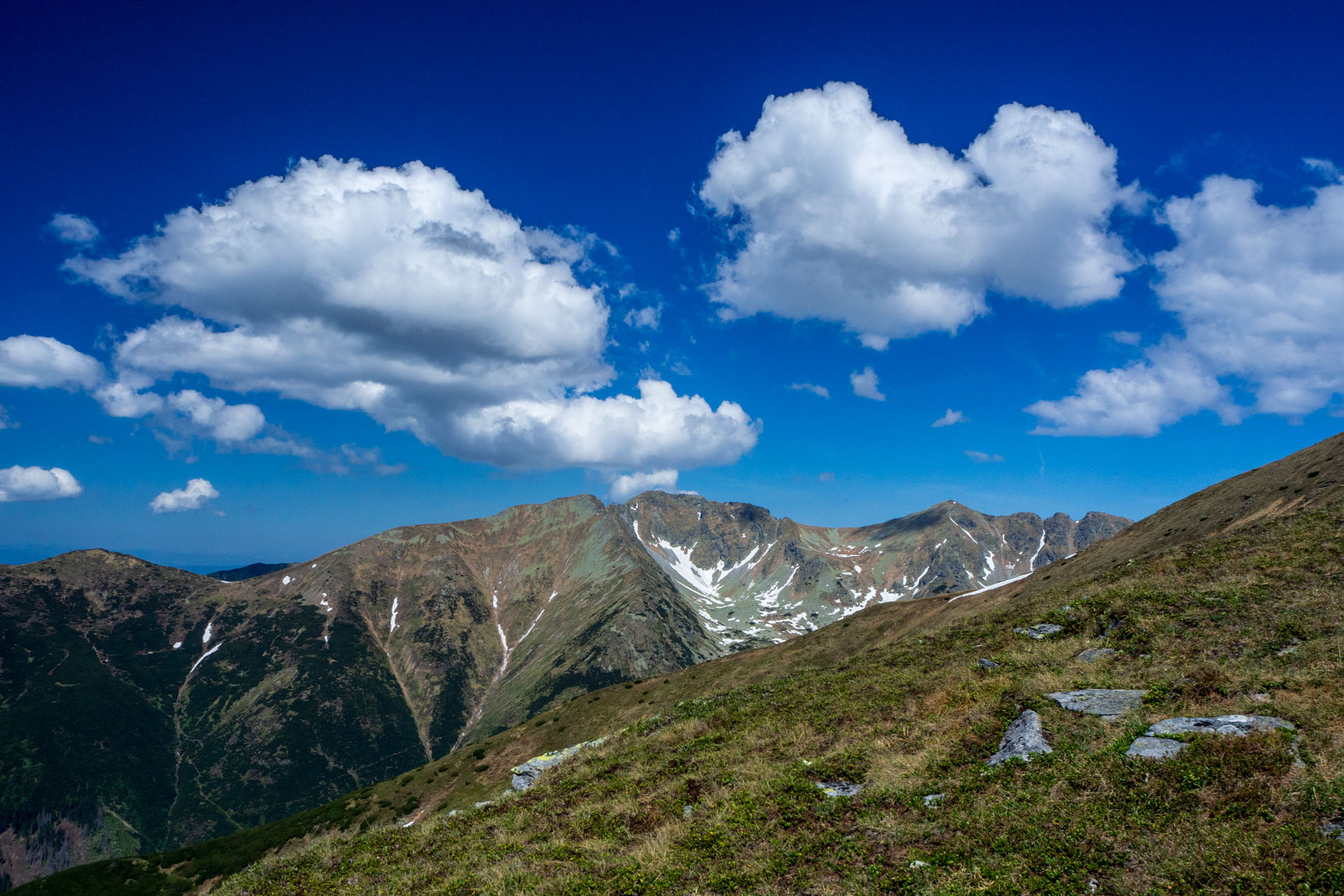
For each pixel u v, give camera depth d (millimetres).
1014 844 13367
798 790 18438
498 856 18688
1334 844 10977
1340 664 17812
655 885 14844
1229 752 14188
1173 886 11219
